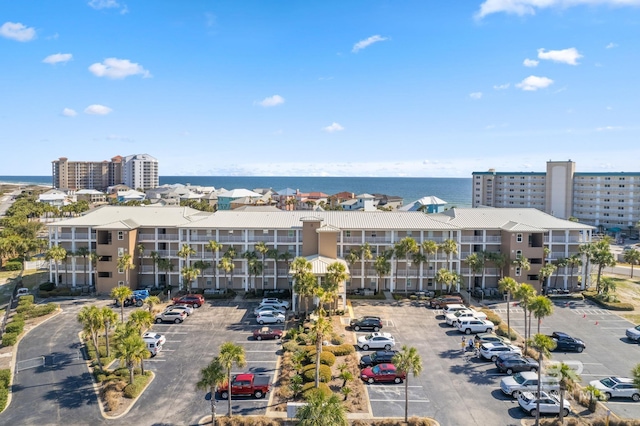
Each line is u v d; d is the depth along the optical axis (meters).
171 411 37.66
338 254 76.50
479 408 38.22
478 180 183.88
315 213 81.88
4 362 47.75
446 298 67.69
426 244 72.75
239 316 63.12
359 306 68.12
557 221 82.38
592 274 90.38
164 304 68.56
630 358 49.38
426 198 160.00
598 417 36.47
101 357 48.44
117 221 77.19
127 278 74.69
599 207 156.50
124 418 36.59
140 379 42.50
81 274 78.62
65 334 56.09
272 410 37.72
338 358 48.47
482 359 48.22
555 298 73.38
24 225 125.75
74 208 173.38
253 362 47.19
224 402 39.16
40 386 42.28
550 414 37.28
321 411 29.64
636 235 149.50
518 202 174.62
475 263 72.88
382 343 50.75
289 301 69.62
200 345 52.16
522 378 40.72
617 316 64.50
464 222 79.88
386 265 70.75
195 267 73.81
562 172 161.88
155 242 78.38
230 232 77.06
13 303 70.88
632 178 150.38
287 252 75.62
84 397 40.16
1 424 35.78
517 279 75.44
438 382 42.88
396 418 36.19
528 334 55.28
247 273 76.50
